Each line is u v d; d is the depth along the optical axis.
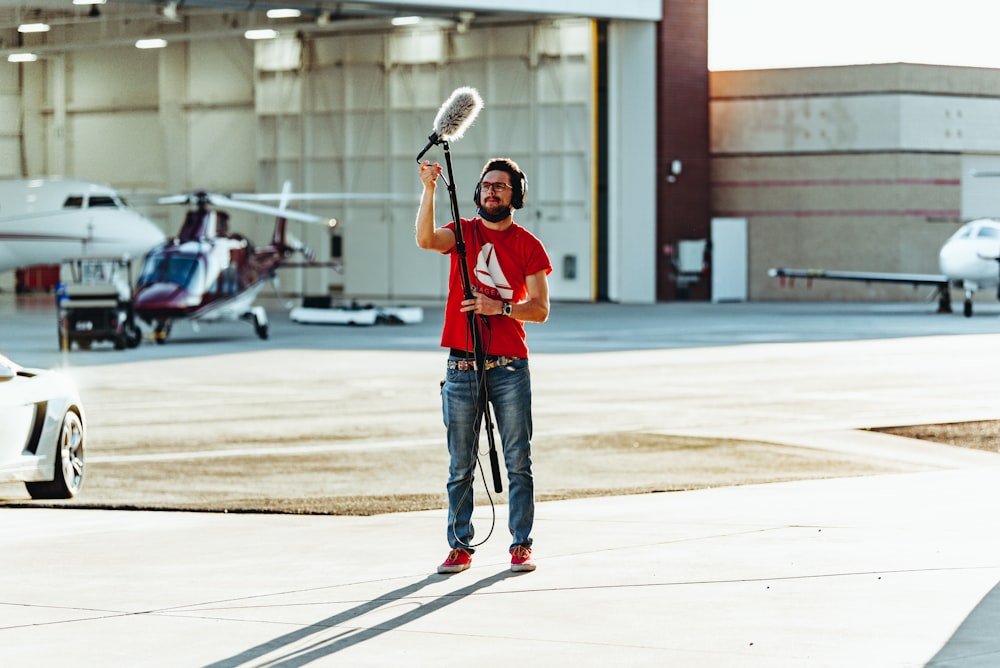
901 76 64.31
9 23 60.88
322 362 31.95
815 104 65.31
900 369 28.58
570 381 26.23
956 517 10.32
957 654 6.38
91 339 36.22
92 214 55.22
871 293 65.38
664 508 11.15
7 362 12.60
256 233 71.00
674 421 19.69
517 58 64.81
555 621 7.18
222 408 22.00
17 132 72.75
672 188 64.12
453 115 8.29
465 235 8.53
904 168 64.56
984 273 49.88
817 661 6.32
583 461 15.62
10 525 10.92
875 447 16.64
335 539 9.95
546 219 64.81
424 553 9.30
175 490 13.59
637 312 55.19
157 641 6.87
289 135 69.75
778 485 12.50
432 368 30.11
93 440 17.97
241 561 9.06
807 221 65.69
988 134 66.00
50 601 7.83
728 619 7.14
